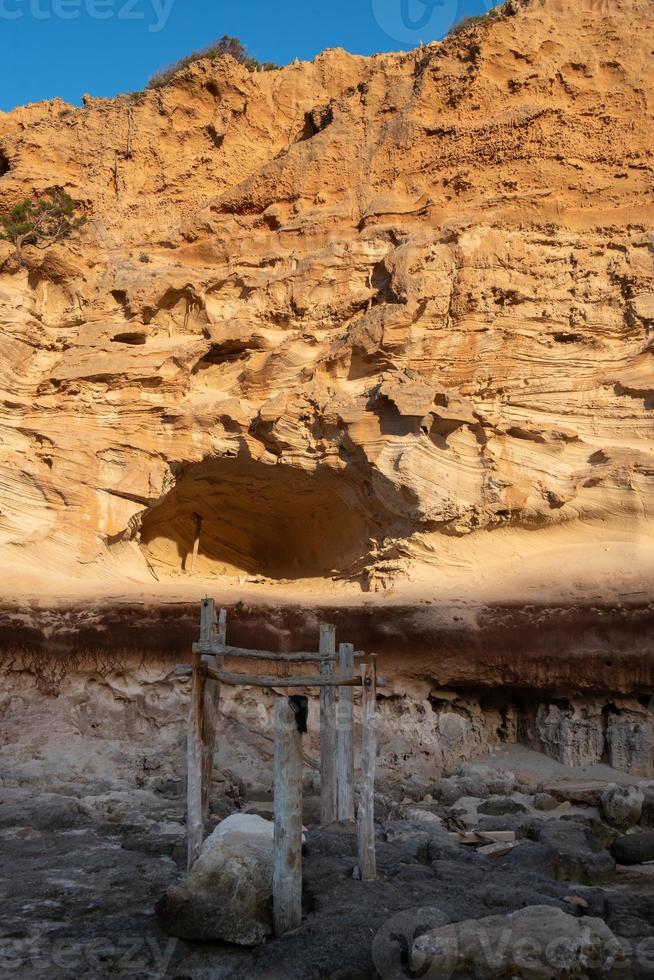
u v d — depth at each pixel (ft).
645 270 66.33
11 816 41.29
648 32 72.90
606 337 66.13
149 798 47.73
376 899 27.63
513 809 45.29
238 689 59.16
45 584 63.57
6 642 59.93
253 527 77.97
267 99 84.48
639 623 54.34
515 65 73.56
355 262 71.72
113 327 71.92
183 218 80.12
